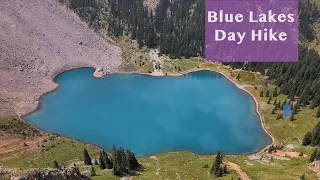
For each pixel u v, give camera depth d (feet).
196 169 347.15
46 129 471.62
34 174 145.28
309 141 406.41
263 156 394.52
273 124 478.18
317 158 340.59
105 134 458.91
